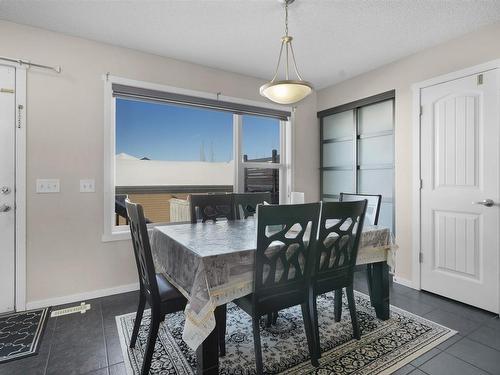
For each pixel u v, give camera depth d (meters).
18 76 2.31
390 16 2.23
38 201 2.39
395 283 2.96
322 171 3.99
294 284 1.64
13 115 2.29
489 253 2.30
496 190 2.26
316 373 1.56
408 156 2.90
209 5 2.10
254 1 2.06
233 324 2.11
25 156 2.33
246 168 3.56
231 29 2.43
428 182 2.71
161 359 1.69
